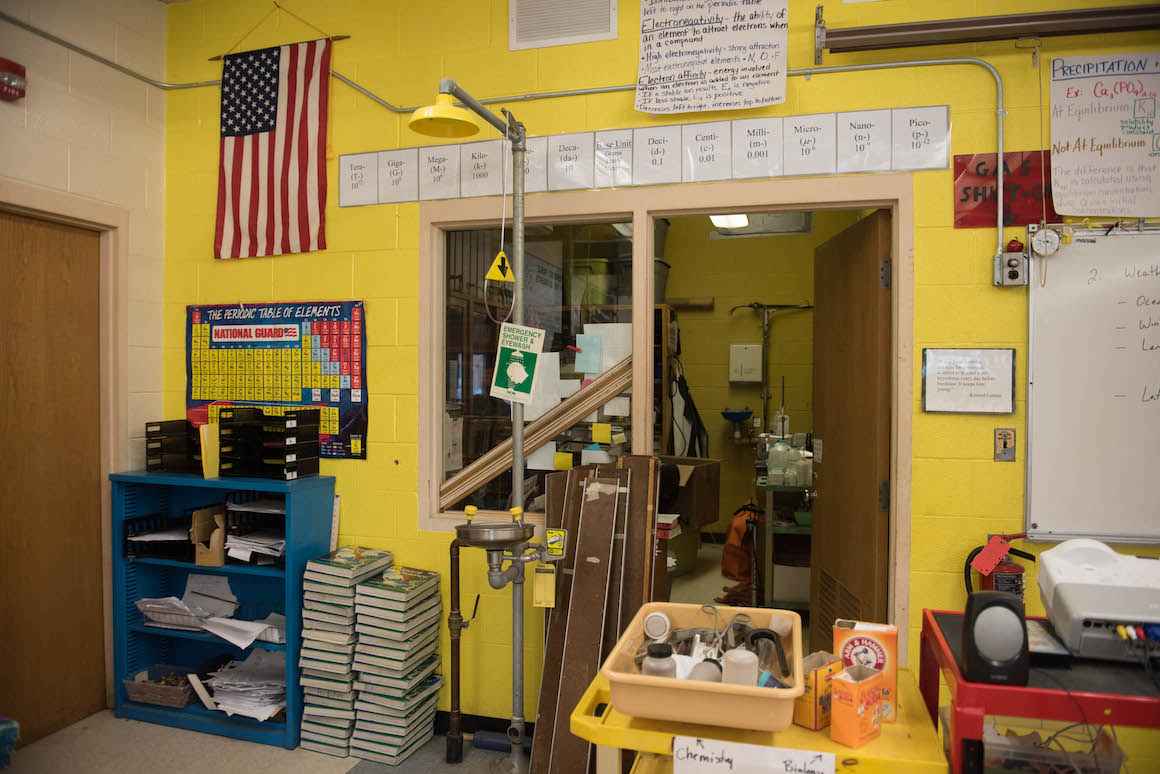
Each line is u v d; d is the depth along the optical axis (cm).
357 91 323
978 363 261
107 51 320
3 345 286
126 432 331
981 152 262
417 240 316
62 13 300
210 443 308
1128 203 251
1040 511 256
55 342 306
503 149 305
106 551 327
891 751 142
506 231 318
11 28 281
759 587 469
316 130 327
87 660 319
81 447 317
